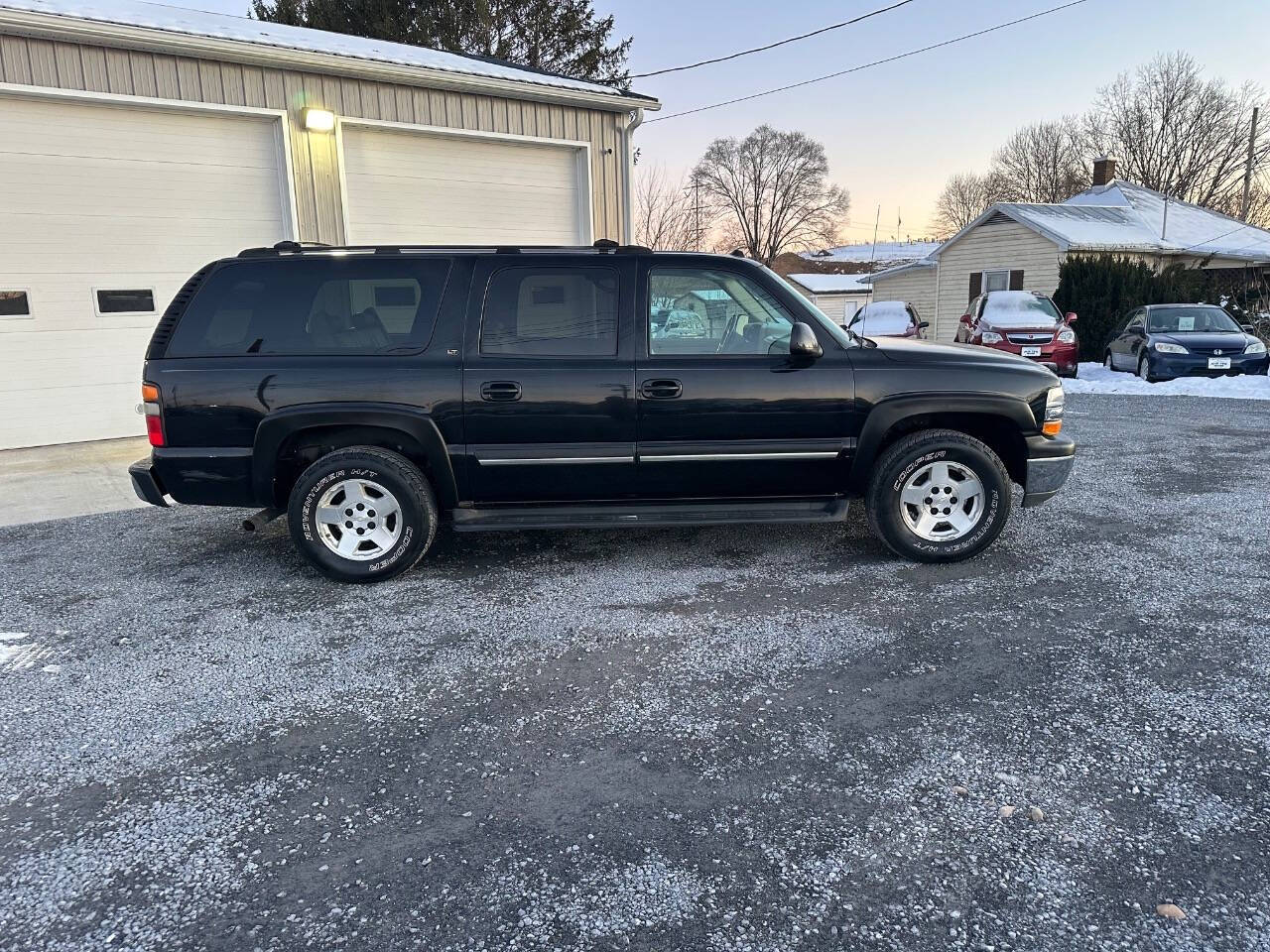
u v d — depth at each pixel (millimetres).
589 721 2832
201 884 2049
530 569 4473
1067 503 5633
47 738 2768
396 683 3141
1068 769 2469
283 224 9203
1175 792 2338
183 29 8297
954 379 4227
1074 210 24438
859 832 2203
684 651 3379
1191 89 41500
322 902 1977
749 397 4148
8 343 7926
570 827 2254
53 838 2232
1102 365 16328
